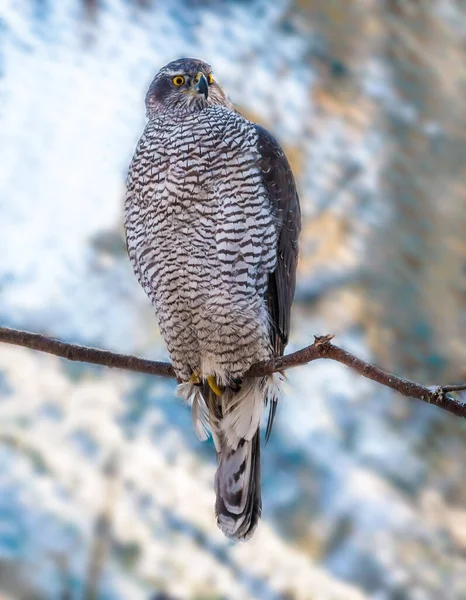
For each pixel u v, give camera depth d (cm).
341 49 1792
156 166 683
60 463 1176
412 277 1584
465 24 1881
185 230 676
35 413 1234
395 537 1326
